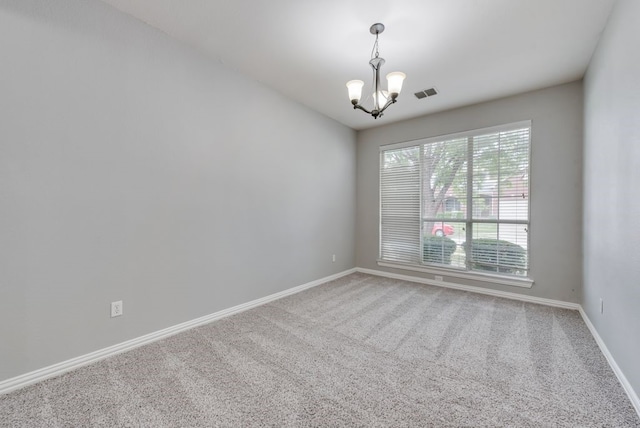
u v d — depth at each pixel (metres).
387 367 1.99
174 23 2.26
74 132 1.91
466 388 1.76
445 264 4.03
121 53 2.13
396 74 2.05
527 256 3.41
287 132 3.59
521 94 3.41
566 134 3.15
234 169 2.96
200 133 2.65
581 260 3.05
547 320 2.82
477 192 3.75
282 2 2.01
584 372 1.92
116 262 2.13
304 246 3.89
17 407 1.57
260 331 2.56
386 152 4.64
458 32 2.30
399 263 4.45
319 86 3.33
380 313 3.00
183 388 1.75
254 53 2.66
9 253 1.69
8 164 1.67
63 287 1.89
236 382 1.81
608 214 2.11
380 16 2.13
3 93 1.65
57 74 1.84
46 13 1.79
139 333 2.26
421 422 1.48
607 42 2.13
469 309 3.12
